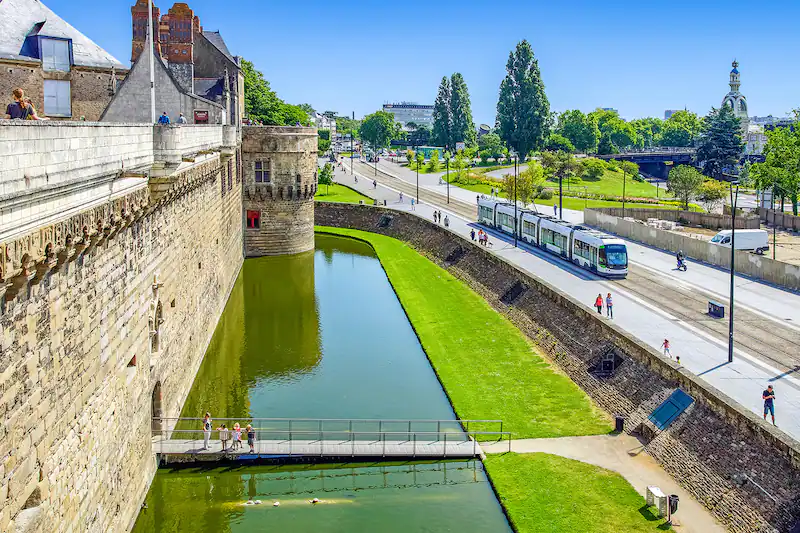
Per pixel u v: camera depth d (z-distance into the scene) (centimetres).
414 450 4172
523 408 4828
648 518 3462
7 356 2080
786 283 7381
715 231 11531
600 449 4206
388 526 3544
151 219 3869
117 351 3167
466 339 6362
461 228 11894
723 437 3759
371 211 13438
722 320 6125
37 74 5275
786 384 4622
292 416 4800
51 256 2288
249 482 3997
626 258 7912
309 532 3488
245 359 5938
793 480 3269
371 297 8106
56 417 2450
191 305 5219
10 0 5284
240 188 9388
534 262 8938
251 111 15162
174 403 4519
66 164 2288
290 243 10444
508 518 3550
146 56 5731
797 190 12412
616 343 5144
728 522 3381
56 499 2441
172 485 3922
